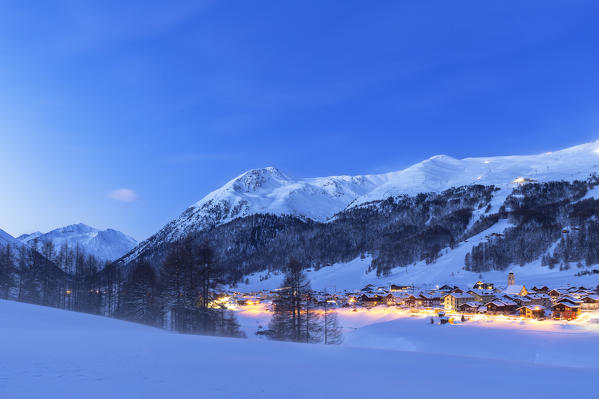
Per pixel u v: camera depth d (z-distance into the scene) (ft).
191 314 125.39
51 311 114.42
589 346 188.96
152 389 30.83
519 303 361.71
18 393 26.86
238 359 50.78
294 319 121.70
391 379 43.52
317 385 37.40
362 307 448.24
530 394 38.91
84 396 27.25
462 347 217.15
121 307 200.13
